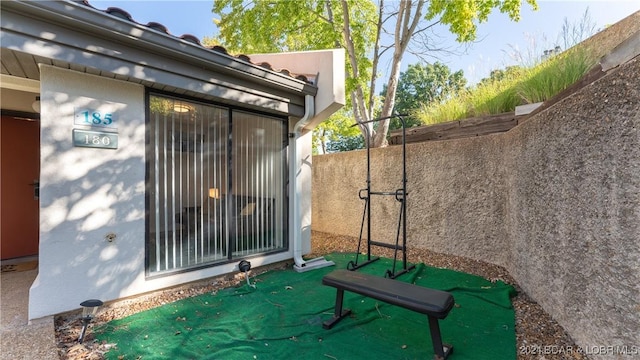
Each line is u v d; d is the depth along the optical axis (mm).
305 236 5207
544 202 2900
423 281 4043
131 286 3262
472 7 5297
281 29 7371
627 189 1782
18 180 4555
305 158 5234
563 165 2531
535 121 3080
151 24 2969
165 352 2406
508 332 2658
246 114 4398
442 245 5141
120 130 3189
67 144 2861
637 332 1711
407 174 5688
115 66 2873
